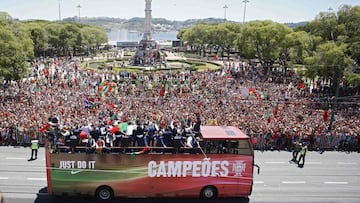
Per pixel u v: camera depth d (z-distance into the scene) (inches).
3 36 2554.1
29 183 1159.0
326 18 2965.1
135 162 992.9
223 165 1006.4
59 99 1991.9
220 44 5634.8
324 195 1137.4
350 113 1979.6
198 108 1856.5
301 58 3093.0
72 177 993.5
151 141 1017.5
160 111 1764.3
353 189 1193.4
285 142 1609.3
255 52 3801.7
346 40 2723.9
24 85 2472.9
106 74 3090.6
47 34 5221.5
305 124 1708.9
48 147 986.1
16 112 1720.0
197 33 6328.7
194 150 1003.9
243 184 1019.9
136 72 3476.9
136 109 1807.3
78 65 3944.4
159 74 3132.4
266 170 1348.4
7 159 1373.0
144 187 1007.0
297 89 2596.0
